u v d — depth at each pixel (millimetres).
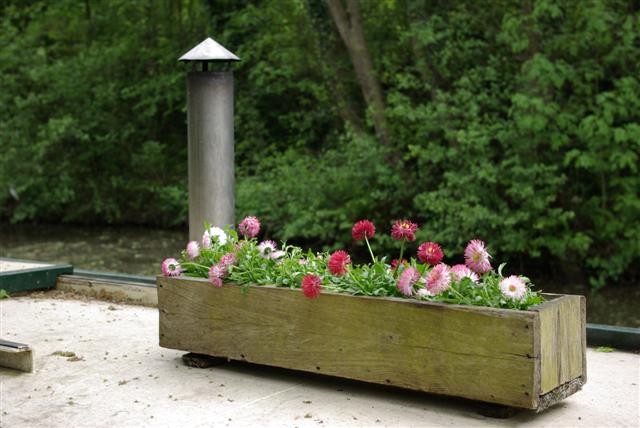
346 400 4336
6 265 7973
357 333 4277
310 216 13562
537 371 3850
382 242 13375
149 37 17984
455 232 12188
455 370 4020
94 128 17781
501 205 11945
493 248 12164
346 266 4422
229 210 6156
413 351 4125
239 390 4504
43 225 18000
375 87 14203
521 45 11820
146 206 17578
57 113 17781
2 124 17703
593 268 12352
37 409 4258
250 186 14562
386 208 13641
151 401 4348
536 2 11602
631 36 11469
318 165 14367
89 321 6090
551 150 12117
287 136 17016
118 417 4129
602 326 5520
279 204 14516
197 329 4809
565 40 11977
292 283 4543
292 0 15406
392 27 14992
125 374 4809
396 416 4098
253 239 4961
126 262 13664
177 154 18062
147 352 5254
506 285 3965
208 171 6078
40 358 5145
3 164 17453
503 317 3883
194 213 6137
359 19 14297
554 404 4281
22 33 19281
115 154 17891
